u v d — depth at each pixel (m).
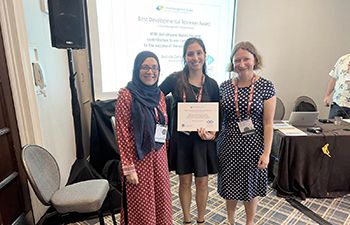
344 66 3.01
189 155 1.70
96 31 2.80
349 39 3.91
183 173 1.71
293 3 3.62
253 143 1.66
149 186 1.53
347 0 3.75
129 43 3.00
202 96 1.66
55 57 2.39
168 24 3.15
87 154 3.07
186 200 1.83
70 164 2.71
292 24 3.70
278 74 3.86
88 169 2.15
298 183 2.44
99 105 2.69
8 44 1.63
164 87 1.76
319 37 3.82
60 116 2.46
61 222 2.02
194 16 3.28
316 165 2.43
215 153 1.75
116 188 2.23
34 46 1.92
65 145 2.57
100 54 2.88
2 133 1.56
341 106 3.04
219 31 3.47
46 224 1.98
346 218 2.13
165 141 1.58
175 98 1.68
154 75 1.50
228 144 1.71
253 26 3.60
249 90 1.62
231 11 3.47
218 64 3.56
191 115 1.65
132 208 1.55
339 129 2.55
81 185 1.78
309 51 3.85
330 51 3.92
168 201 1.65
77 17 1.94
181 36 3.25
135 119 1.44
